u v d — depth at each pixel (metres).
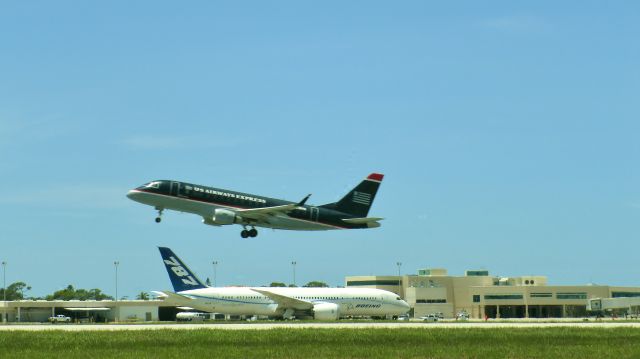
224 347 54.94
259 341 60.47
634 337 65.44
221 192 97.56
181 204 95.38
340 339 62.41
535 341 60.75
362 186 104.56
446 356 48.72
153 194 94.44
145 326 94.00
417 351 51.56
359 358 47.56
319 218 100.06
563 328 82.50
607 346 55.47
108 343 58.88
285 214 98.19
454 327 85.62
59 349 53.94
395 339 62.50
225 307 125.25
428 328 81.75
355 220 101.06
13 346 56.25
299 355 49.06
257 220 97.00
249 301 126.00
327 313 123.31
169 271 127.06
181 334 69.31
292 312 127.00
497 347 54.50
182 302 124.75
